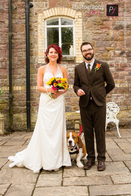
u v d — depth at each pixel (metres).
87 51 2.90
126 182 2.55
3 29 6.24
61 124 3.09
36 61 6.29
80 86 3.22
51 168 2.92
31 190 2.40
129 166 3.11
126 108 6.34
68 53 6.50
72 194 2.28
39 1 6.25
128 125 6.34
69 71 6.31
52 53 3.13
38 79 3.21
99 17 6.29
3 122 5.94
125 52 6.33
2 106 5.77
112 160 3.40
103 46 6.31
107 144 4.46
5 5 6.21
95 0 6.28
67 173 2.89
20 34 6.25
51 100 3.05
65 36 6.47
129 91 6.34
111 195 2.25
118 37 6.31
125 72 6.34
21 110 6.27
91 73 2.96
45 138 2.98
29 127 6.18
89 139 3.11
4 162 3.43
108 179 2.65
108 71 2.95
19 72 6.26
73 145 2.93
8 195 2.29
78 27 6.30
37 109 6.30
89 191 2.34
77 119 4.93
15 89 6.28
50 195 2.27
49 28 6.46
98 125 2.98
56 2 6.25
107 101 6.34
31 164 3.08
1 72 6.27
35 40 6.29
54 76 3.15
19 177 2.80
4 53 6.26
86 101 2.97
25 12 6.16
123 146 4.27
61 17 6.37
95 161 3.39
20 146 4.45
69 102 6.31
